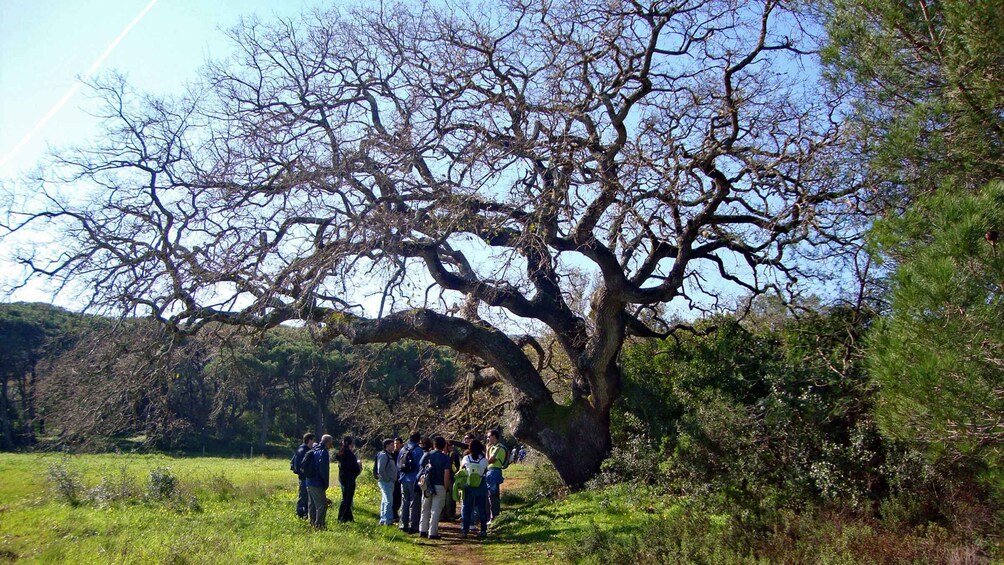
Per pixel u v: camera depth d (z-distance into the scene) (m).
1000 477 6.14
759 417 11.03
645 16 14.56
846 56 8.45
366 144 13.77
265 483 19.98
